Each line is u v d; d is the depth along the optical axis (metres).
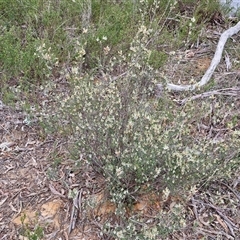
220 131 3.47
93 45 4.18
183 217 2.70
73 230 2.76
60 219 2.83
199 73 4.22
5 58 3.96
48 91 3.73
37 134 3.47
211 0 5.00
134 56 3.35
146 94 3.27
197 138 3.30
